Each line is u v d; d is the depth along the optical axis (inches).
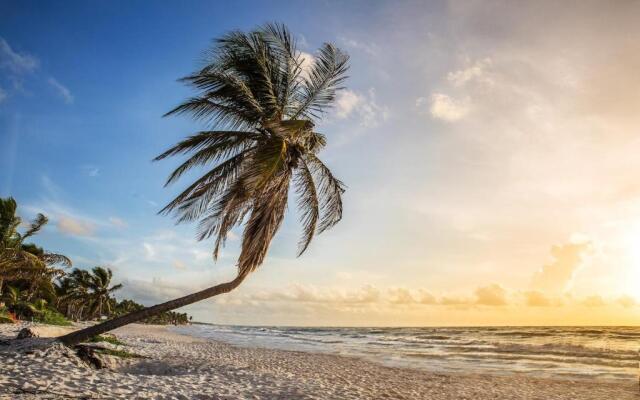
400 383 531.2
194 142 508.1
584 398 454.9
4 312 1051.3
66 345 449.1
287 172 510.0
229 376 462.9
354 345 1440.7
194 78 484.7
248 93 488.7
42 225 1053.2
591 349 1133.7
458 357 943.7
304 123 423.2
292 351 1040.2
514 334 2329.0
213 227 486.6
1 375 307.9
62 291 2242.9
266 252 489.4
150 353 660.7
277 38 507.5
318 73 540.1
